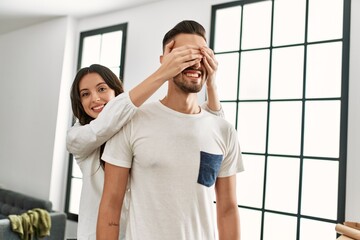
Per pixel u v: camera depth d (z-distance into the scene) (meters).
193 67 0.90
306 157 2.37
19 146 4.02
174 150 0.90
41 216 2.91
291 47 2.53
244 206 2.64
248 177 2.65
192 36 0.93
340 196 2.16
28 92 4.04
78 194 3.67
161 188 0.89
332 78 2.31
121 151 0.92
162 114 0.94
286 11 2.58
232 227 1.04
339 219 2.15
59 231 3.05
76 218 3.61
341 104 2.22
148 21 3.30
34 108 3.94
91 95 1.22
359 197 2.08
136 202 0.90
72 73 3.86
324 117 2.32
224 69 2.88
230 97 2.82
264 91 2.64
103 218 0.89
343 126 2.20
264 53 2.67
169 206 0.88
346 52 2.23
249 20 2.77
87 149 1.05
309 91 2.41
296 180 2.41
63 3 3.45
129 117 0.88
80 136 1.01
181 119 0.94
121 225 1.04
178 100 0.96
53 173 3.65
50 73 3.85
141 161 0.90
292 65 2.51
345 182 2.15
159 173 0.89
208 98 1.19
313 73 2.40
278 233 2.46
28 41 4.15
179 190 0.89
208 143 0.95
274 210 2.49
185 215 0.89
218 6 2.89
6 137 4.20
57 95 3.73
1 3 3.50
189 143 0.92
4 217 3.48
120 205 0.93
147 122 0.92
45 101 3.84
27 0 3.40
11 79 4.28
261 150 2.62
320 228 2.27
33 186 3.78
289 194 2.44
